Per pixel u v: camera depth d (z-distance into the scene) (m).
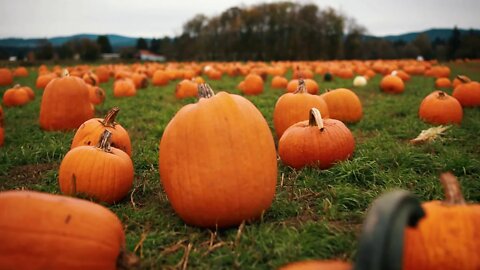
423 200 0.94
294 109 1.51
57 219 0.56
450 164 1.15
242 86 3.43
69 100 1.75
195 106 0.79
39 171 1.29
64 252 0.55
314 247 0.71
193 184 0.75
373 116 2.11
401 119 2.06
